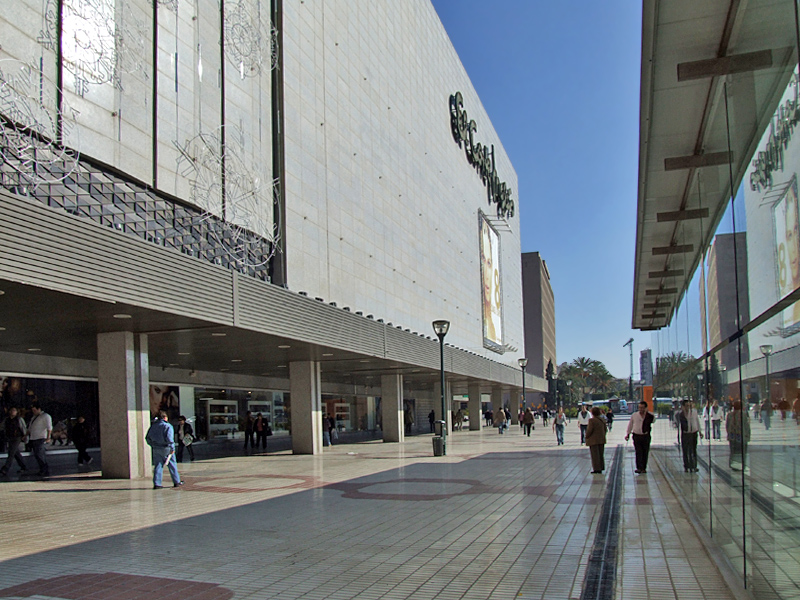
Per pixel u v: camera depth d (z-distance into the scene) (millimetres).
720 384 6922
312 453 24906
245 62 20547
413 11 40844
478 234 55156
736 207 5637
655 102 7328
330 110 26953
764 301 4633
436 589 6270
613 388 161250
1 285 10203
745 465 5570
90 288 11391
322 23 26766
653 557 7379
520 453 24094
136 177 15289
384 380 34625
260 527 9602
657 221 10984
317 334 20094
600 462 16203
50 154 12742
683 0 5566
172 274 13602
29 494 13398
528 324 122062
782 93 4031
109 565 7277
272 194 21812
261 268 20797
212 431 32031
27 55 12477
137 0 15859
